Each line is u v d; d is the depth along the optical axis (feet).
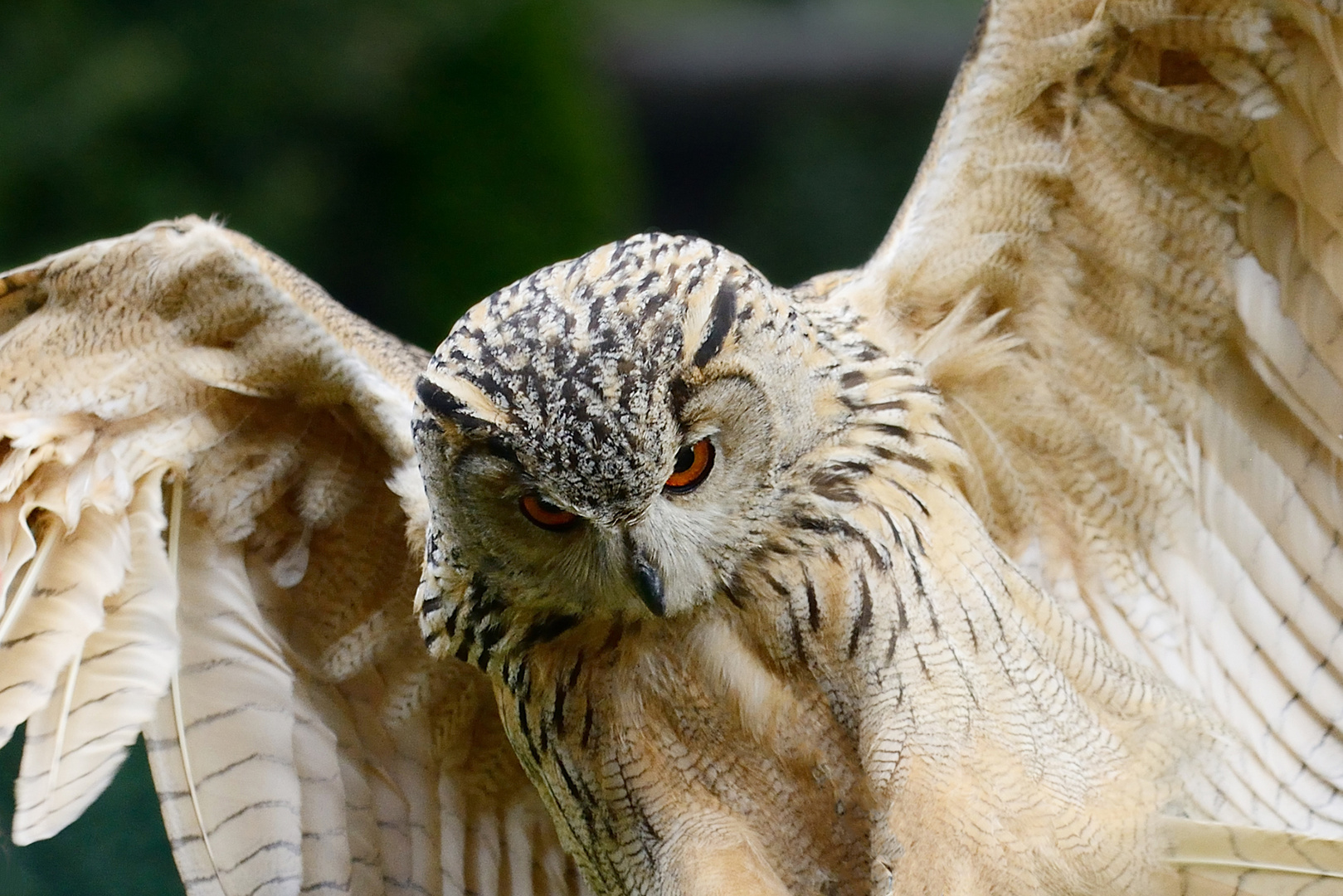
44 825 23.13
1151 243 26.13
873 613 23.44
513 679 24.93
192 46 88.38
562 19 100.73
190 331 25.96
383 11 92.53
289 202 89.51
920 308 26.71
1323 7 23.24
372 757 29.12
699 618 23.77
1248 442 26.91
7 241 83.87
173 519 26.86
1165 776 25.20
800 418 22.80
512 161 95.35
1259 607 26.99
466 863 29.66
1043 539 27.86
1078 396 27.20
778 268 128.88
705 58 130.31
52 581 24.32
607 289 21.07
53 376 25.84
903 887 23.06
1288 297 25.76
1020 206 26.21
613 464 20.58
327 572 28.19
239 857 27.63
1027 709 24.09
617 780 24.85
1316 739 26.58
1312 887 23.58
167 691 27.17
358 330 27.48
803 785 24.50
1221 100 24.90
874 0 141.90
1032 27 25.17
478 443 21.02
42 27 85.97
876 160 130.82
